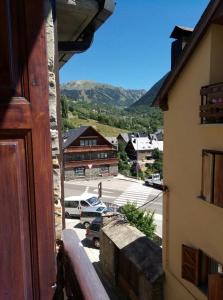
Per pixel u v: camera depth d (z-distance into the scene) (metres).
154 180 41.16
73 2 2.81
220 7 6.36
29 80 1.88
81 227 22.80
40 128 1.93
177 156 8.66
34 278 2.00
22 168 1.93
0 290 1.94
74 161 44.38
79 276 1.84
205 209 7.47
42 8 1.87
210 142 7.09
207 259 8.02
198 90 7.43
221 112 6.34
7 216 1.91
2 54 1.83
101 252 15.44
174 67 8.24
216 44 6.86
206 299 7.63
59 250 2.43
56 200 2.45
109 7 3.05
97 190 38.03
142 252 11.81
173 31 9.10
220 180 6.70
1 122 1.86
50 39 2.23
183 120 8.23
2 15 1.80
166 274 9.90
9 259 1.93
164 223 9.70
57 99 2.42
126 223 15.28
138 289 11.38
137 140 66.31
